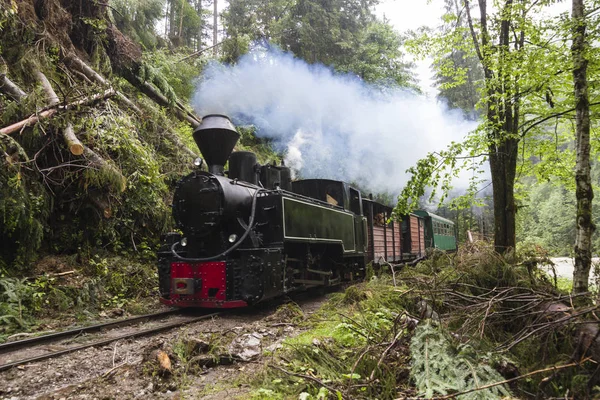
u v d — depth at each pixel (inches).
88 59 386.9
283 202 275.6
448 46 311.7
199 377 144.1
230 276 253.0
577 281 179.8
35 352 176.7
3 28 300.5
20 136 275.0
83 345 181.2
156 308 281.4
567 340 131.9
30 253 267.0
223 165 293.9
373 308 215.6
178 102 518.9
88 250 312.2
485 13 293.4
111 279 296.4
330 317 222.8
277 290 261.4
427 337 135.3
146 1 624.4
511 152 298.5
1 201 238.8
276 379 131.7
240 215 277.6
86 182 295.0
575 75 200.7
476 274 220.4
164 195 399.5
